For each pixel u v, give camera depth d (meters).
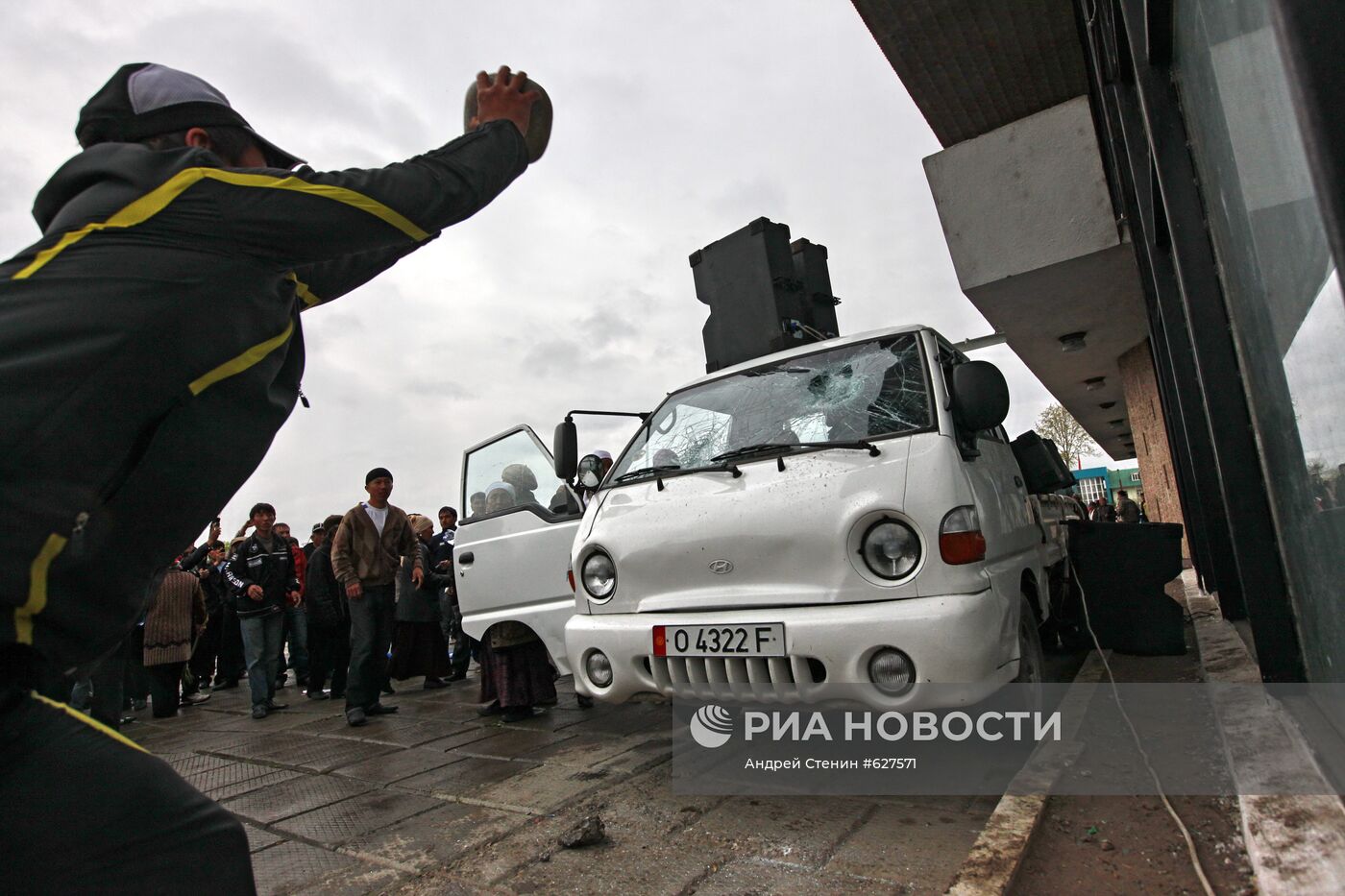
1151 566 5.08
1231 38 1.92
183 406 1.11
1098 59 5.50
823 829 2.70
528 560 4.92
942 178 7.52
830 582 3.02
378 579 5.59
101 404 1.02
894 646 2.79
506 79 1.49
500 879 2.52
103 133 1.29
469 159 1.35
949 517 2.93
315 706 6.86
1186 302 2.95
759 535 3.16
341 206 1.21
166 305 1.08
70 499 0.99
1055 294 7.90
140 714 7.61
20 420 0.96
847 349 3.92
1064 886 2.09
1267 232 1.99
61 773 1.00
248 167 1.34
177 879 1.03
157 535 1.13
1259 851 1.98
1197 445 4.66
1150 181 3.98
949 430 3.24
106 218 1.11
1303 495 2.23
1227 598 4.58
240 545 6.65
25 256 1.08
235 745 5.17
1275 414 2.38
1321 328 1.68
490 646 5.23
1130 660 4.93
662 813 2.96
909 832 2.62
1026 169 7.15
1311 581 2.34
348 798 3.58
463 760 4.11
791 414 3.70
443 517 8.62
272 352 1.24
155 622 6.93
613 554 3.54
